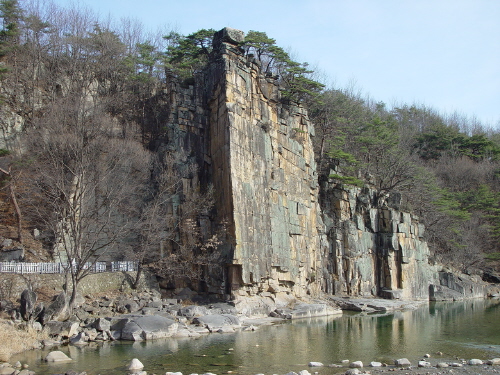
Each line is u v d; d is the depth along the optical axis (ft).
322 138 213.66
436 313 166.20
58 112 145.69
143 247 138.21
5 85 162.81
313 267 176.24
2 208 141.28
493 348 102.42
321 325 130.21
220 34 157.17
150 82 190.39
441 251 255.29
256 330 119.65
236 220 139.03
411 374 77.41
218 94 151.33
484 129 451.94
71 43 184.14
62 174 122.42
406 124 389.19
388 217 209.97
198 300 139.33
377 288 205.57
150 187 152.76
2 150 141.79
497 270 270.87
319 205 195.83
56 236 127.95
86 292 123.95
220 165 146.41
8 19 183.73
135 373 76.28
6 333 92.43
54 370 78.13
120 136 164.14
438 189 253.65
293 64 193.16
